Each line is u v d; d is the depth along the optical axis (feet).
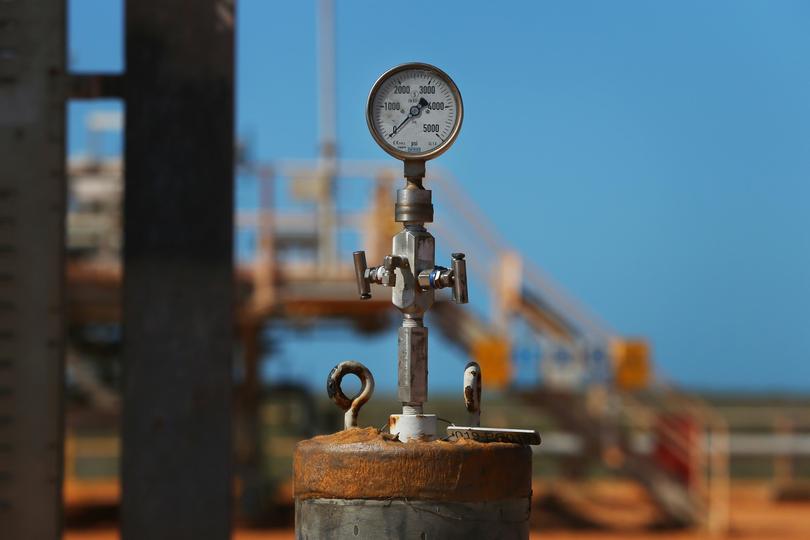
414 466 17.37
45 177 28.71
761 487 89.81
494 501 17.65
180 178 29.04
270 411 90.27
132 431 28.45
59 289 28.58
